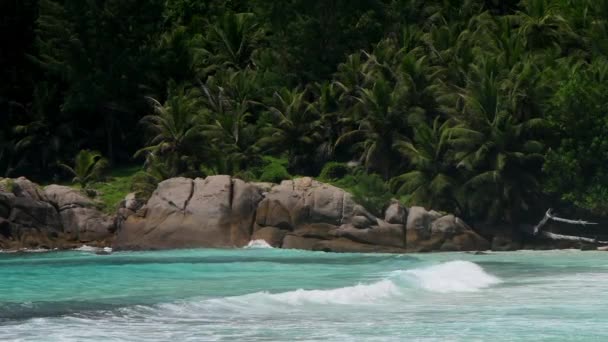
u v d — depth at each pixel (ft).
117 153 365.40
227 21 395.55
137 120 367.04
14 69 362.53
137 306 101.55
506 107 281.13
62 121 359.66
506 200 269.44
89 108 346.95
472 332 87.61
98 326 88.53
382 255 226.17
